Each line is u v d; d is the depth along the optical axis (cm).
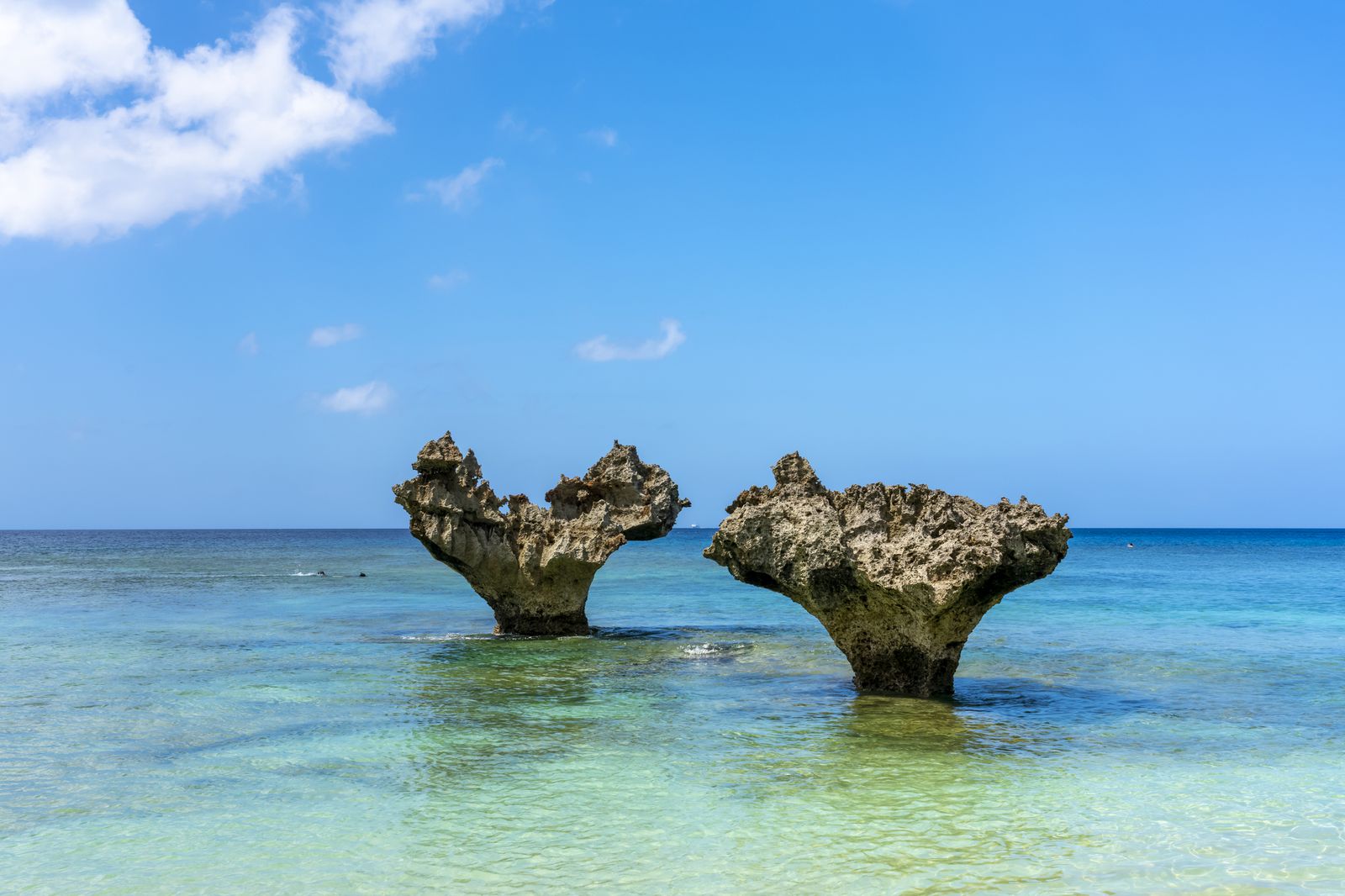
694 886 1027
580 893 1008
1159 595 4716
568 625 3152
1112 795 1334
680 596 5134
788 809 1277
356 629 3372
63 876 1063
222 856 1121
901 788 1369
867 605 1995
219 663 2536
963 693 2088
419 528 2975
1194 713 1872
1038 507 1892
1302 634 3114
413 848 1141
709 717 1847
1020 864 1083
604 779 1421
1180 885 1023
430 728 1759
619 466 3142
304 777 1438
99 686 2200
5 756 1565
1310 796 1330
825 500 2081
